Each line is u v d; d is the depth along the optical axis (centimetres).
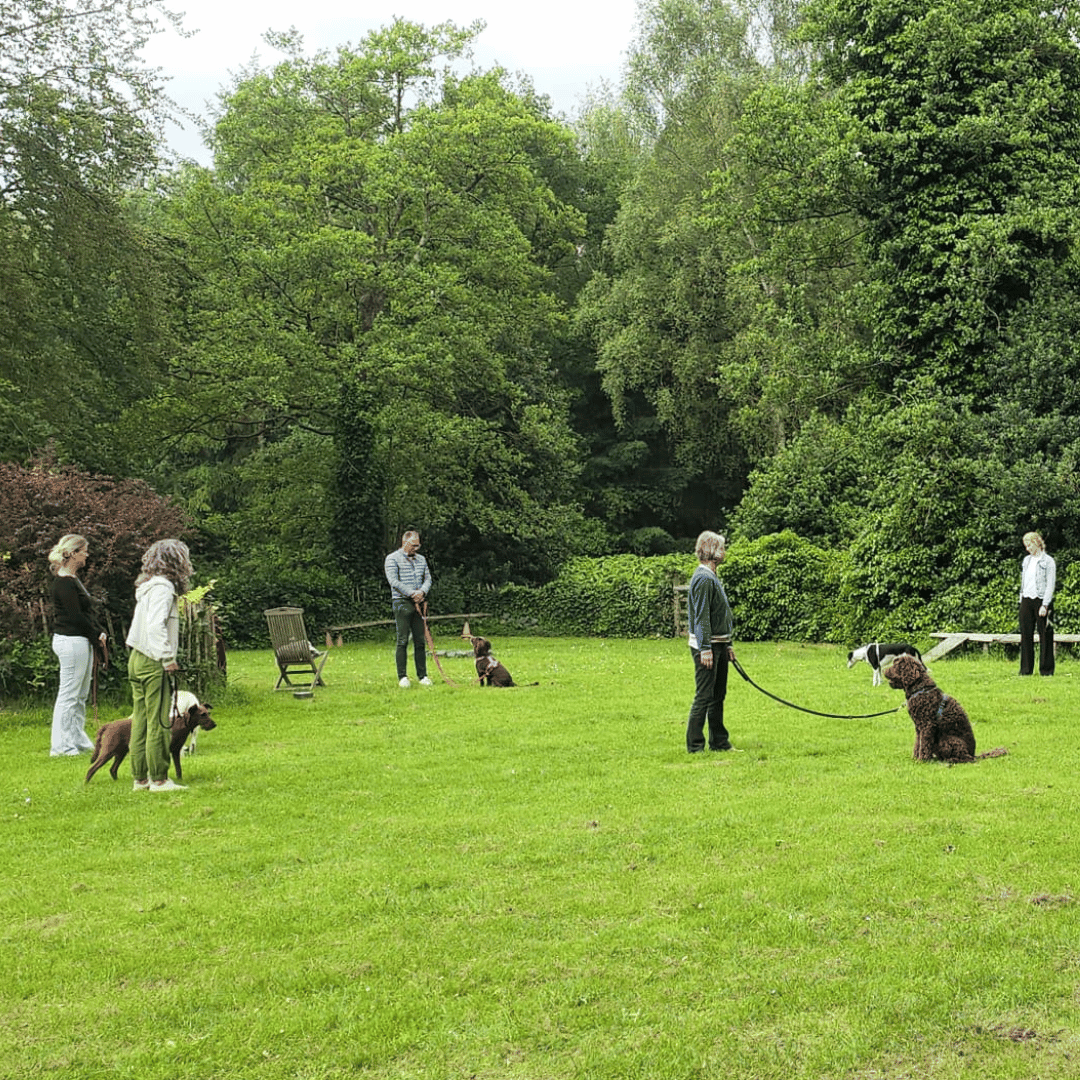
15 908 548
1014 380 1972
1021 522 1858
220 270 2905
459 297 2966
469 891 552
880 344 2231
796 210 2303
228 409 2928
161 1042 404
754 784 774
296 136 3103
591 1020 409
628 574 2817
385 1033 405
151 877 597
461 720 1141
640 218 3775
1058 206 2006
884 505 2150
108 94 2047
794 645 2208
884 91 2180
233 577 2745
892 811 678
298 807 748
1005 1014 405
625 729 1047
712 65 3753
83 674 1007
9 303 2006
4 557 1271
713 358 3703
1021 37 2106
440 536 3594
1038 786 730
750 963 454
